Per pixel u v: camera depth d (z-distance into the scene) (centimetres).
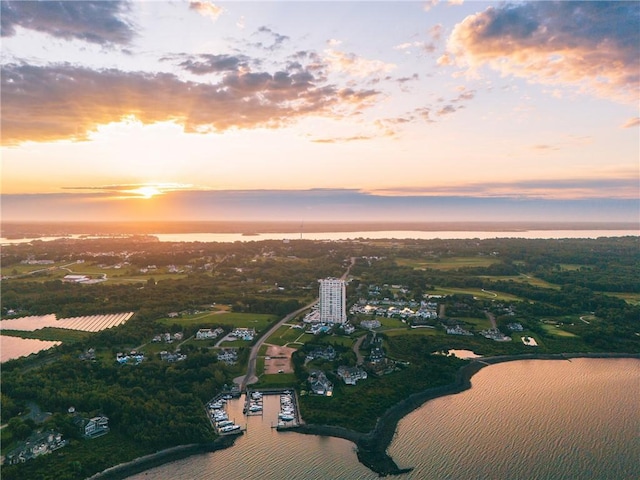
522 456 19212
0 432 19825
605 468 18312
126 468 18600
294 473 18412
